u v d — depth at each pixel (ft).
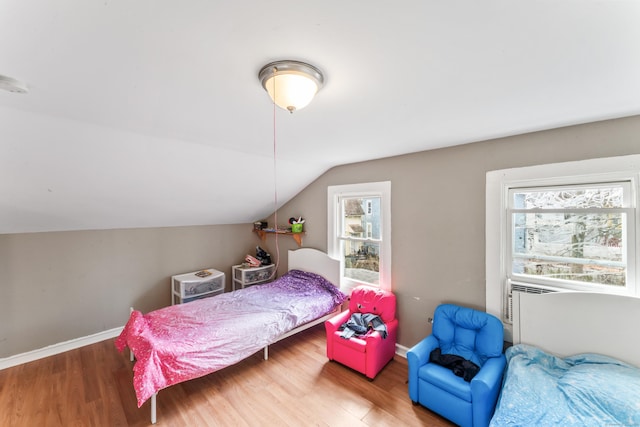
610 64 3.61
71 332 9.62
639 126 5.60
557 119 5.88
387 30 2.93
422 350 7.09
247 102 4.91
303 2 2.51
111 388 7.47
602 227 6.26
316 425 6.32
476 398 5.74
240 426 6.26
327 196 11.84
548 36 3.00
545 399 5.08
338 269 11.23
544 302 6.56
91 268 10.03
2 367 8.34
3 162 6.05
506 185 7.35
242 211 13.10
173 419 6.45
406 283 9.30
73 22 2.75
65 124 5.73
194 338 7.16
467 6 2.56
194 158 8.25
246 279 13.41
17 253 8.64
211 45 3.20
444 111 5.38
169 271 12.00
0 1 2.40
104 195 8.34
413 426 6.30
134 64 3.62
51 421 6.31
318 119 5.82
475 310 7.50
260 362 8.87
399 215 9.43
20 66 3.62
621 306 5.70
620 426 4.30
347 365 8.34
